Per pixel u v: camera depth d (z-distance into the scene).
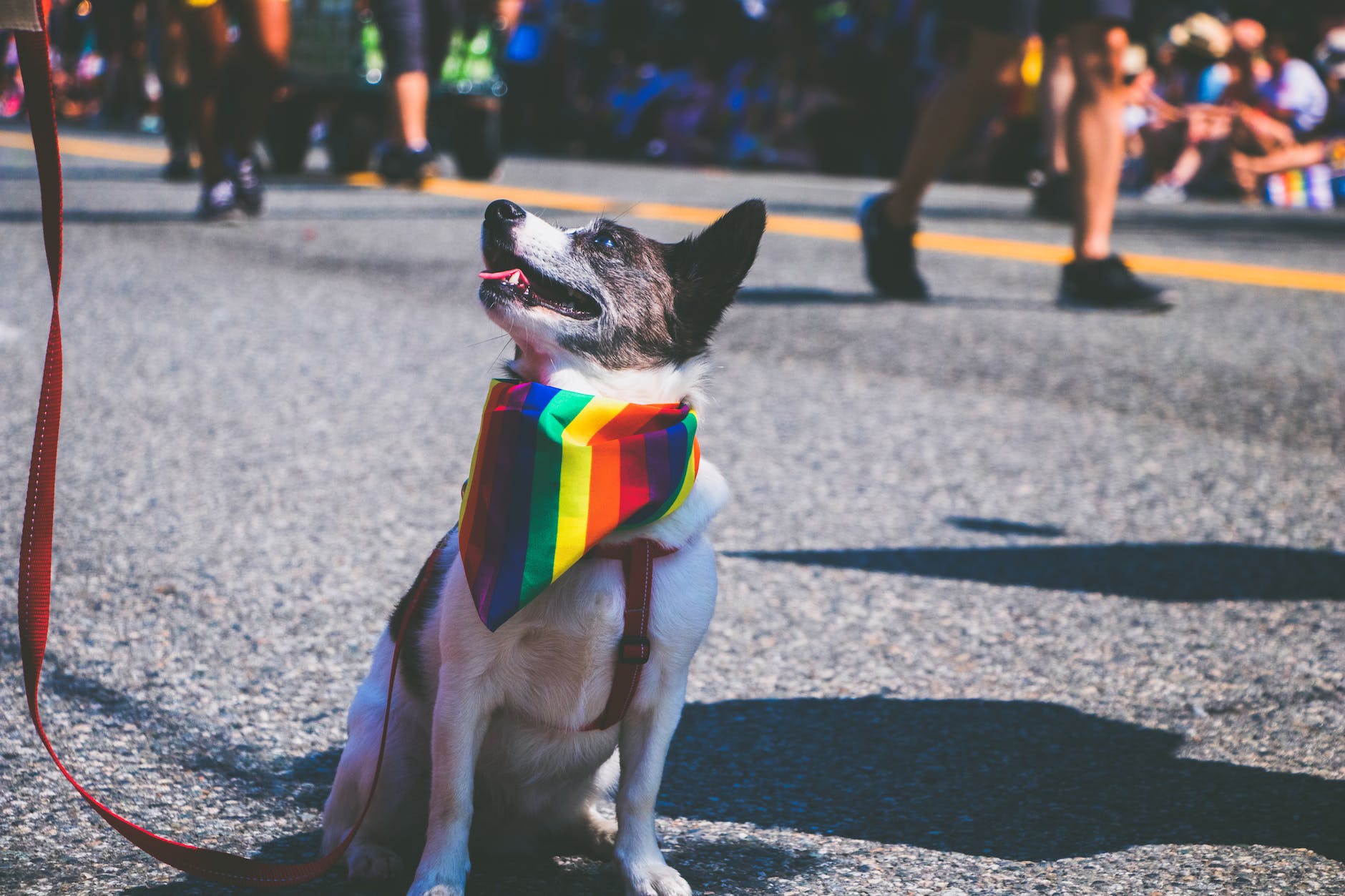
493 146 12.98
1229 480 4.70
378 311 7.04
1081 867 2.36
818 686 3.15
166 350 6.05
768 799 2.63
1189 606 3.65
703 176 15.21
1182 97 15.32
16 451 4.55
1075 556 4.00
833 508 4.39
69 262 7.95
